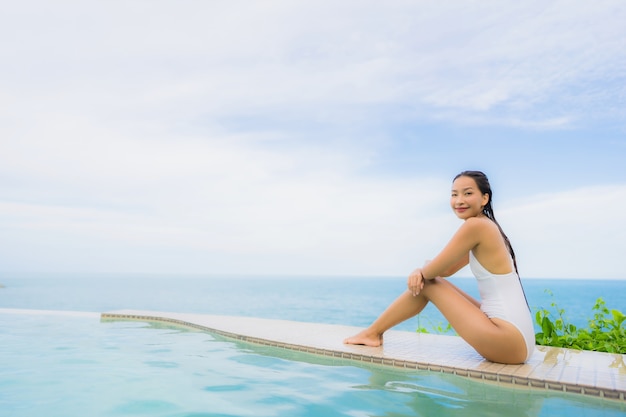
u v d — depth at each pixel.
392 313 3.77
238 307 36.16
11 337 4.66
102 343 4.34
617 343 4.00
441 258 3.24
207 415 2.22
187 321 5.57
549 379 2.72
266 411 2.28
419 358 3.34
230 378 2.98
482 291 3.27
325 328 4.96
